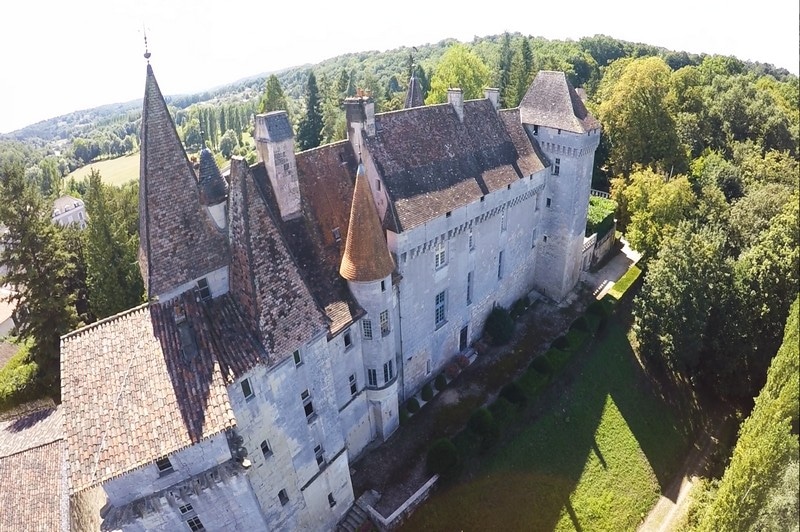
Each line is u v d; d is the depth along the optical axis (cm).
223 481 2266
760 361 4647
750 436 3178
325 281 3197
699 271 4503
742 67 13662
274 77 9338
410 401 4109
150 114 2409
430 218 3606
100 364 2234
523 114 5062
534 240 5356
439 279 4016
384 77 18975
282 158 2959
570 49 13962
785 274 4350
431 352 4266
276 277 2622
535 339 5003
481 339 4944
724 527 3102
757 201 5675
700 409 4884
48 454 2972
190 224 2517
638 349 5128
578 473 3978
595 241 6062
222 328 2488
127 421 2109
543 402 4350
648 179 6056
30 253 4303
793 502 2522
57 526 2630
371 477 3581
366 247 3144
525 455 3947
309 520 3052
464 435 3716
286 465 2764
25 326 4653
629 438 4350
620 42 16638
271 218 2658
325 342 2845
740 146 8081
